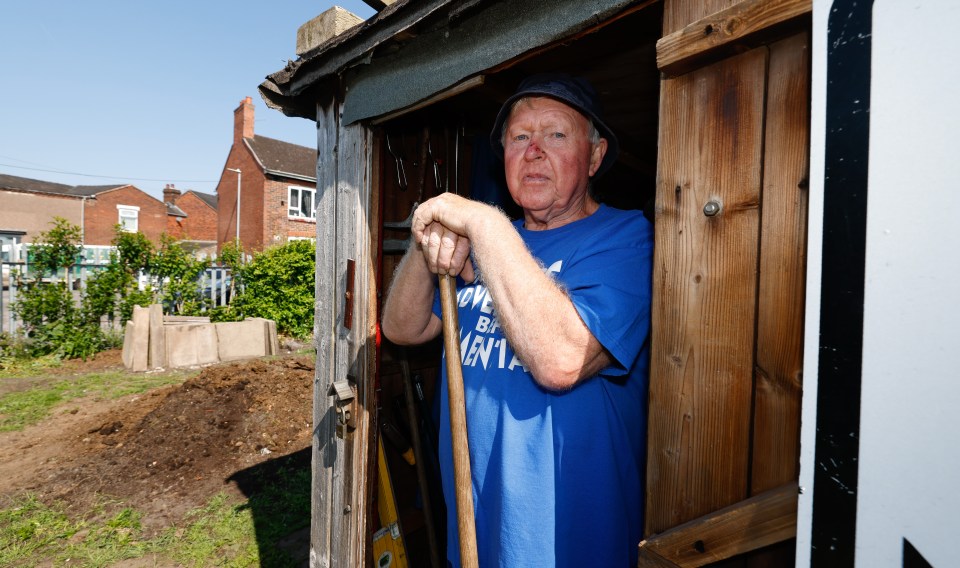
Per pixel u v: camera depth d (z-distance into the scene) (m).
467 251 1.27
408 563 2.10
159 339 6.58
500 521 1.26
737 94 0.85
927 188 0.59
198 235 33.50
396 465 2.39
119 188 29.81
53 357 6.71
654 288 0.97
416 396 2.30
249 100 21.39
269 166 20.30
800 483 0.71
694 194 0.91
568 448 1.22
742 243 0.84
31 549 2.89
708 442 0.88
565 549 1.22
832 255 0.68
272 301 8.86
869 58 0.64
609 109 2.44
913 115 0.60
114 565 2.79
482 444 1.35
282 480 3.75
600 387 1.26
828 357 0.68
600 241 1.30
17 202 26.56
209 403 4.68
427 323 1.63
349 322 1.96
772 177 0.81
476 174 2.60
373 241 1.92
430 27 1.48
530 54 1.29
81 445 4.21
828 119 0.68
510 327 1.09
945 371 0.57
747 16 0.79
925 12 0.60
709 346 0.88
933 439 0.58
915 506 0.60
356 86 1.87
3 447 4.18
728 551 0.83
